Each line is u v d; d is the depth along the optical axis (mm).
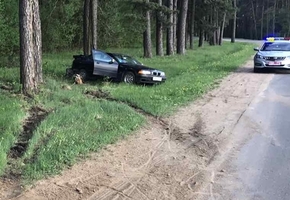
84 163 6082
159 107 10070
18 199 4863
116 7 33438
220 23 51875
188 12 43250
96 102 10141
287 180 5684
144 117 9055
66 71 15383
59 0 29016
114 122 8242
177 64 21969
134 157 6508
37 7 10859
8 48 21578
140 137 7617
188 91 12586
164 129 8312
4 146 6324
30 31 10641
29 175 5488
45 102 10000
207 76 16438
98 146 6812
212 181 5633
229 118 9383
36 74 10898
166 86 13711
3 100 9586
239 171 6027
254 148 7160
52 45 29891
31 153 6242
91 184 5379
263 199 5066
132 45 41562
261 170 6070
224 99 11766
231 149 7102
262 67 18391
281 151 6984
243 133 8125
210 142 7500
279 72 18906
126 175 5746
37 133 6984
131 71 14602
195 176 5812
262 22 93312
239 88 13828
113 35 37656
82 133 7297
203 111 10078
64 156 6168
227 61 24203
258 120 9211
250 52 34188
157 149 6973
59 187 5234
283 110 10320
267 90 13484
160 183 5527
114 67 14719
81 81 14047
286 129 8445
